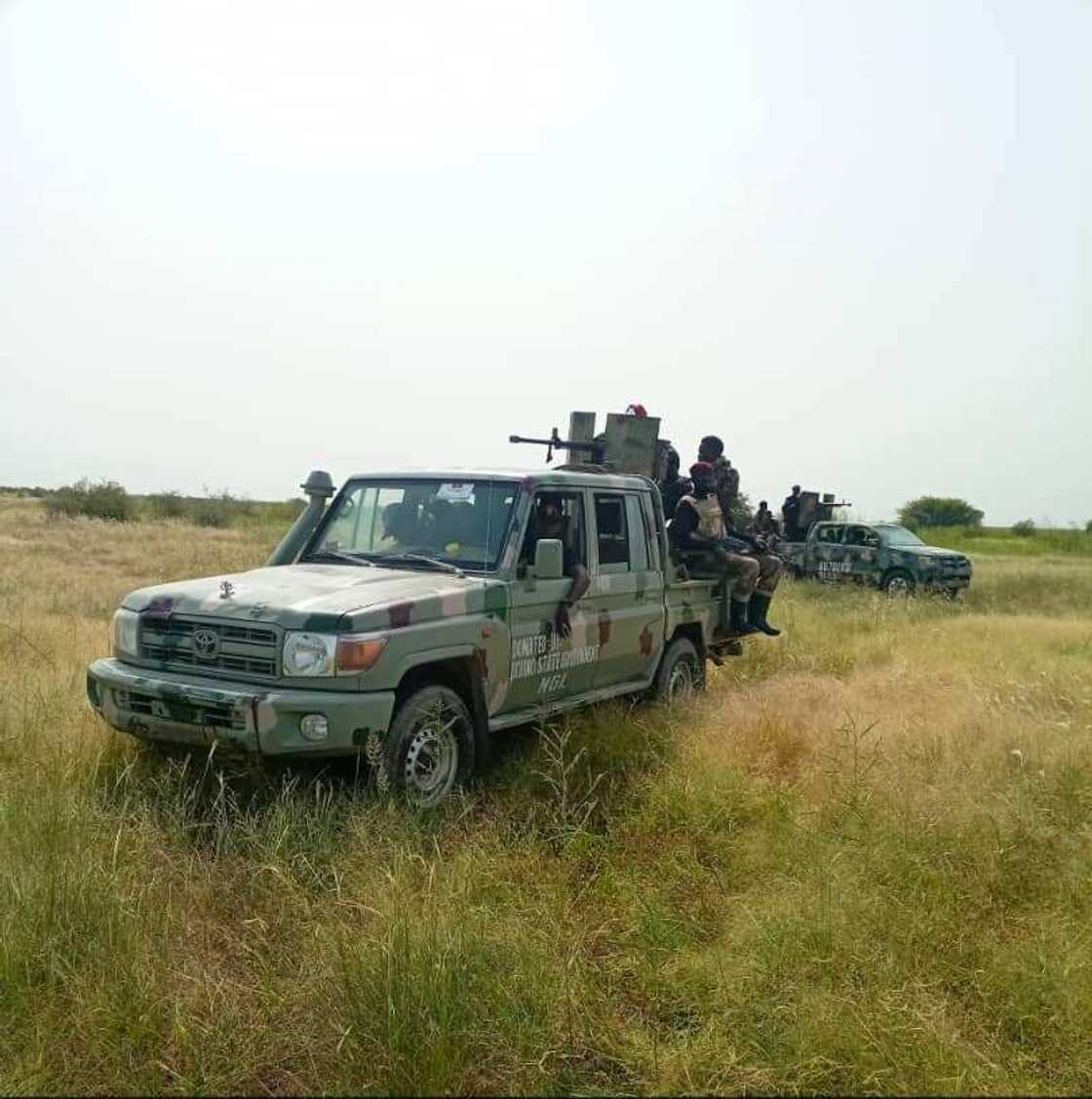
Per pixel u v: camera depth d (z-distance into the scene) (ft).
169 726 16.53
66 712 20.21
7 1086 9.78
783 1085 10.21
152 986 11.22
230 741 15.84
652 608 24.27
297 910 13.29
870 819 16.76
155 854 14.34
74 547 67.92
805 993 11.64
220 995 11.39
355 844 14.69
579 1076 10.55
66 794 15.80
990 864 15.40
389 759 16.49
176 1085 9.99
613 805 18.03
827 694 26.66
